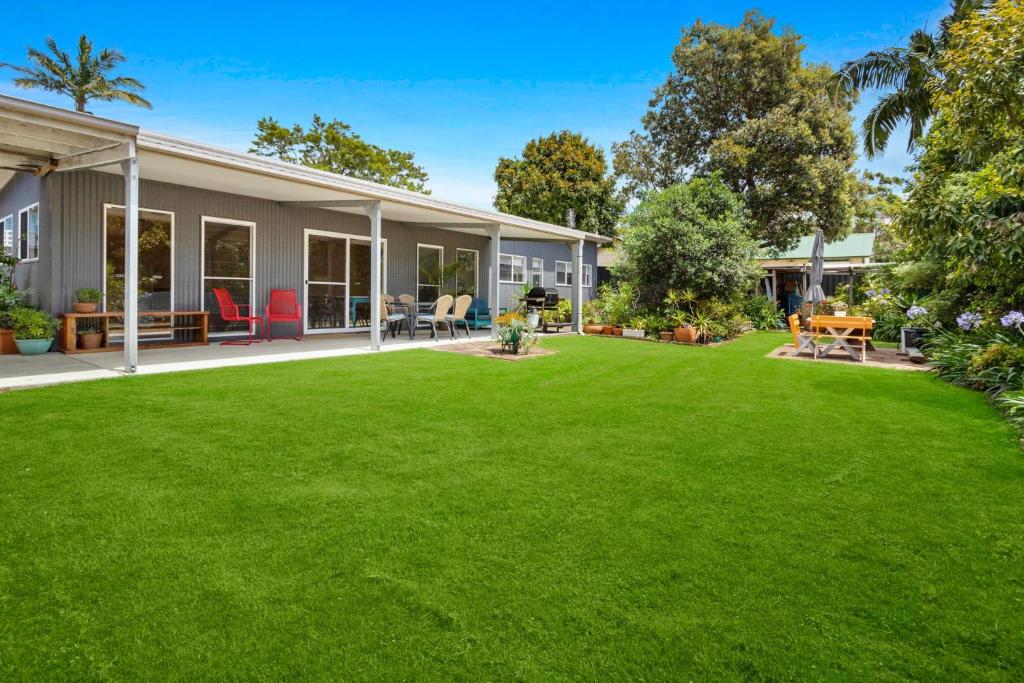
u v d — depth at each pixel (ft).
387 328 37.65
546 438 13.19
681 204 43.73
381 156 105.29
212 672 5.22
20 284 30.78
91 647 5.52
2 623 5.86
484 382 20.17
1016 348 20.66
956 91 18.88
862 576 7.08
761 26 70.64
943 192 27.71
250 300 33.60
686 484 10.27
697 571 7.14
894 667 5.42
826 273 62.34
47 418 13.57
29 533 7.84
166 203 29.55
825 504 9.39
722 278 42.11
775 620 6.14
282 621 5.99
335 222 38.22
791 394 19.21
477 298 50.44
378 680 5.16
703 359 28.86
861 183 85.30
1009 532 8.39
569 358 27.86
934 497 9.76
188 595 6.44
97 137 18.93
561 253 62.18
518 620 6.09
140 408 14.82
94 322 27.14
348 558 7.35
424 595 6.53
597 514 8.87
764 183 69.92
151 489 9.50
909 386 21.15
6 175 30.99
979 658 5.56
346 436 12.91
